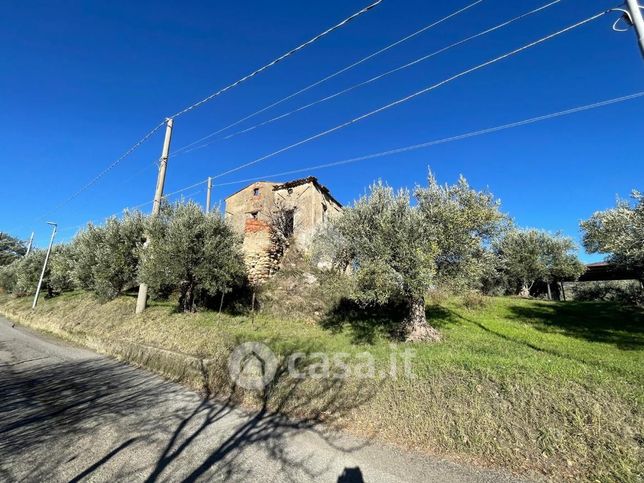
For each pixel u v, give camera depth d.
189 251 11.46
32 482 3.66
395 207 8.64
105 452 4.36
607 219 10.70
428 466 3.99
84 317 15.88
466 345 8.21
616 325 11.25
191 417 5.61
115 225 16.86
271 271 16.20
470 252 8.69
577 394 4.45
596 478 3.52
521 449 4.03
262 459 4.20
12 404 6.26
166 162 14.96
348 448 4.48
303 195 28.39
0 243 62.78
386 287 8.00
